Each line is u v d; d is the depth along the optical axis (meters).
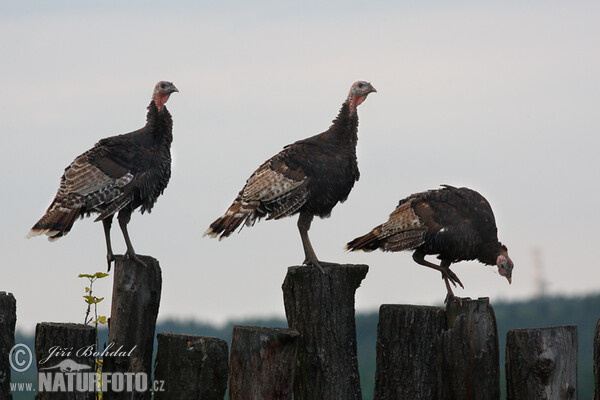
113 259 13.80
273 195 13.55
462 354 11.52
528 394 11.55
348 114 14.07
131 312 12.34
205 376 11.35
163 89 14.11
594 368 12.19
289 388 11.54
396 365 11.91
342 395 12.04
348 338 12.18
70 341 11.69
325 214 13.98
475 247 14.10
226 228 13.67
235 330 11.66
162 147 14.02
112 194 13.51
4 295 11.92
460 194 14.27
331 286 12.11
